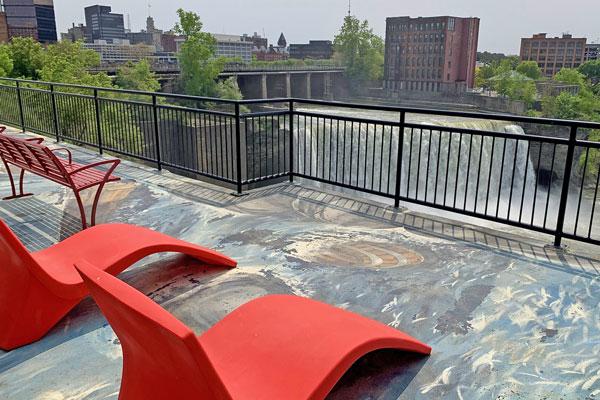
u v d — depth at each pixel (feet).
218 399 4.81
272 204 17.81
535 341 9.15
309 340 7.41
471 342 9.14
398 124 16.37
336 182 18.92
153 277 11.91
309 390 6.43
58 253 10.89
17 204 17.71
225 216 16.49
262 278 11.85
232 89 203.72
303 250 13.58
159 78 201.26
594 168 83.46
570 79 228.63
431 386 7.91
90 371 8.36
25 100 33.04
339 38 312.50
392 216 16.43
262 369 6.92
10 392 7.82
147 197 18.67
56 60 135.95
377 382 8.01
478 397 7.63
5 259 8.93
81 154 26.58
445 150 73.10
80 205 14.56
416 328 9.64
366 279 11.78
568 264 12.59
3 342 8.98
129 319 4.86
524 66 293.02
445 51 268.62
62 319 10.00
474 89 278.87
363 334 7.58
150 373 5.85
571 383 7.94
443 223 15.74
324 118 18.75
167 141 22.45
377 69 309.42
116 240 11.13
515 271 12.19
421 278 11.82
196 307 10.52
